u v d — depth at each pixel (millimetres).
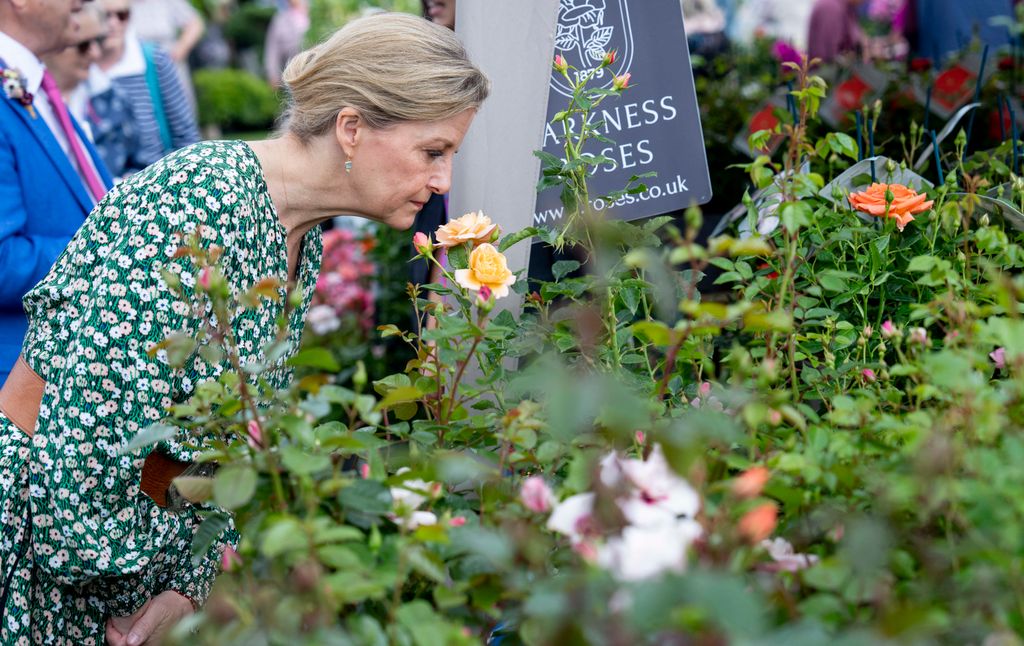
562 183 2678
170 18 9727
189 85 9875
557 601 1177
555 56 3033
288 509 1594
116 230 2203
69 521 2184
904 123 3844
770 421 1619
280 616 1303
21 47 3215
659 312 2705
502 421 1749
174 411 1667
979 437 1471
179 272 2160
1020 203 2711
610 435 1717
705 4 8250
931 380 1706
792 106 3229
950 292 1876
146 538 2242
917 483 1336
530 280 2568
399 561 1412
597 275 2248
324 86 2328
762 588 1314
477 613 1508
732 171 4043
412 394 1731
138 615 2367
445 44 2377
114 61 5293
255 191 2311
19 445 2262
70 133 3344
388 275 4809
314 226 2564
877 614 1261
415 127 2332
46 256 3076
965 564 1378
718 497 1530
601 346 2217
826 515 1459
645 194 3064
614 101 3043
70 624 2354
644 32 3033
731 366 1713
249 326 2299
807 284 2463
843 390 2145
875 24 8156
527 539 1408
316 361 1531
